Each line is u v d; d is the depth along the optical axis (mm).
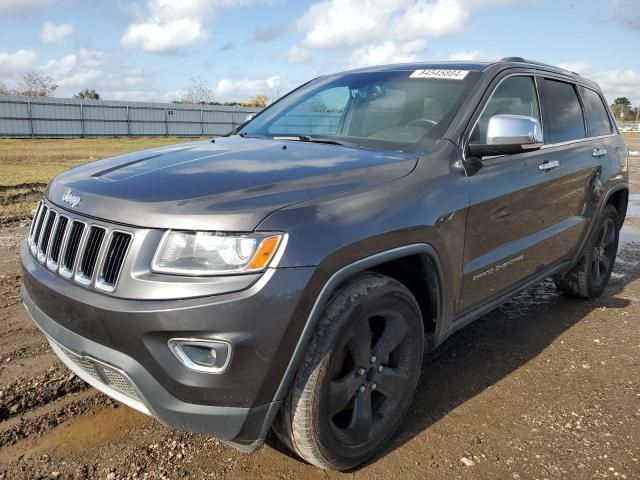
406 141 3080
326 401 2275
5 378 3229
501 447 2768
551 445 2795
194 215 2074
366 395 2525
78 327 2230
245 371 2059
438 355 3799
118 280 2113
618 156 4922
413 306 2662
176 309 1995
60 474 2463
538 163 3604
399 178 2627
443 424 2955
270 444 2730
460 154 2994
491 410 3109
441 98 3305
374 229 2352
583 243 4512
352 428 2482
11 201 9742
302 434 2266
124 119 42562
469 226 2957
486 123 3285
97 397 3092
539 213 3676
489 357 3793
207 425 2105
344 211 2299
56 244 2496
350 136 3336
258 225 2068
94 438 2732
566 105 4309
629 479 2547
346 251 2229
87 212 2318
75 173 2787
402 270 2799
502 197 3184
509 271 3449
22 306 4402
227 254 2033
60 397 3072
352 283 2375
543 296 5113
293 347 2133
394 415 2680
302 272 2094
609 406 3188
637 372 3627
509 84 3592
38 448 2637
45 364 3424
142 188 2320
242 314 2006
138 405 2242
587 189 4344
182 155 2869
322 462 2391
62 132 39719
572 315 4641
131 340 2064
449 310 2949
